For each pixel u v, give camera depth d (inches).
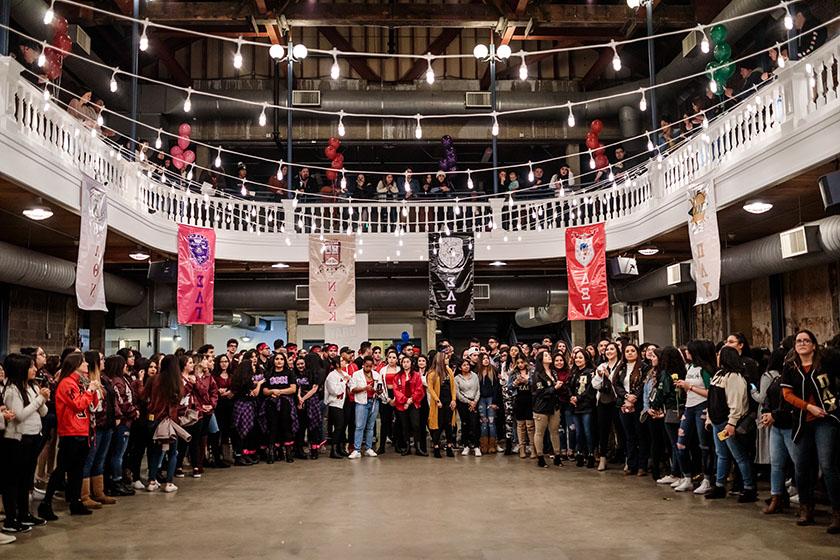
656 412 319.0
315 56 825.5
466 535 230.8
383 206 601.0
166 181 577.9
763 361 321.7
